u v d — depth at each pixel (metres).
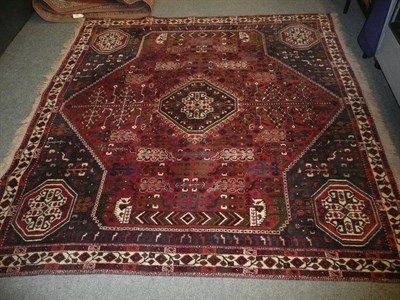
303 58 2.44
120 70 2.44
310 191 1.75
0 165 1.93
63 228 1.68
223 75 2.36
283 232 1.62
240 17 2.80
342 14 2.75
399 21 2.02
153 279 1.50
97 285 1.50
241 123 2.07
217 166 1.88
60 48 2.64
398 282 1.44
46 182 1.85
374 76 2.28
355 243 1.56
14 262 1.57
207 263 1.54
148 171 1.88
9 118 2.17
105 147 2.00
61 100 2.26
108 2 2.88
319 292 1.44
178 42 2.62
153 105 2.20
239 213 1.69
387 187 1.74
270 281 1.48
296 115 2.09
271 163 1.87
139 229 1.66
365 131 1.98
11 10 2.67
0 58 2.56
